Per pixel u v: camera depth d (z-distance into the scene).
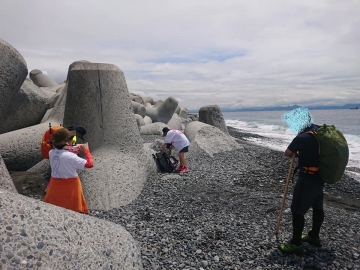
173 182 6.92
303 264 3.52
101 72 6.82
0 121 8.66
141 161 7.04
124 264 2.69
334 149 3.43
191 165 8.96
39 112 9.38
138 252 2.95
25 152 7.06
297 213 3.65
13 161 6.96
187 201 5.68
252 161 9.75
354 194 7.20
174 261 3.59
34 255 2.21
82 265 2.42
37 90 9.65
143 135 17.30
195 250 3.85
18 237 2.23
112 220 4.85
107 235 2.80
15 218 2.34
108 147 6.76
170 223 4.70
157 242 4.04
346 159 3.45
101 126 6.74
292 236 4.11
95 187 5.77
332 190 7.39
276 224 4.57
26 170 7.15
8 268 2.08
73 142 4.20
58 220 2.57
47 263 2.23
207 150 10.67
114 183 5.93
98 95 6.75
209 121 15.52
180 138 7.96
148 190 6.35
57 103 8.97
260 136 25.78
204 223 4.65
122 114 7.03
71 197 3.80
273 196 6.08
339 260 3.61
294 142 3.62
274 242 4.01
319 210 3.81
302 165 3.63
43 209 2.57
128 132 7.04
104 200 5.56
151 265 3.47
